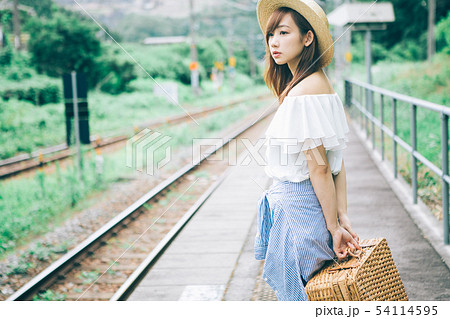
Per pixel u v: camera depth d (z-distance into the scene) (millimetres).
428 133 7648
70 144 8922
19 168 8656
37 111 13312
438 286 2871
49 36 19312
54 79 17625
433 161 6152
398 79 19594
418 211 4188
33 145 11086
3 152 10133
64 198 6402
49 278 3744
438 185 5176
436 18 27594
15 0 18312
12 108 12609
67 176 7121
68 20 19531
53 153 10172
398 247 3434
